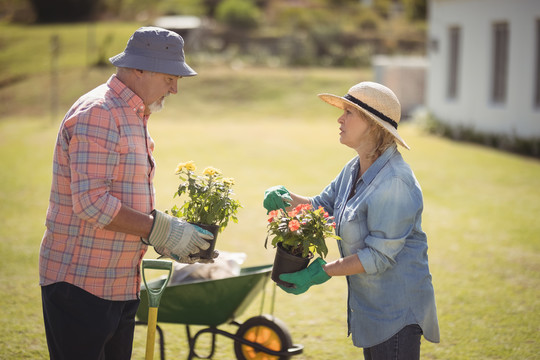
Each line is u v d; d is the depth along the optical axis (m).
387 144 3.45
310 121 26.66
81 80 32.94
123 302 3.41
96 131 3.10
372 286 3.39
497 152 18.19
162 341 4.79
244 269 5.11
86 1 53.47
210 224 3.60
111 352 3.55
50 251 3.29
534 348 5.25
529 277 7.29
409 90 26.98
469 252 8.39
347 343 5.41
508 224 9.94
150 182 3.44
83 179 3.05
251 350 4.68
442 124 22.20
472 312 6.14
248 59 39.25
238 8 46.09
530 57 18.27
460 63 21.61
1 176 14.09
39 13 53.66
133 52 3.27
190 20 44.91
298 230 3.36
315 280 3.35
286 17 48.56
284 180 13.77
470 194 12.33
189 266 4.85
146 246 3.51
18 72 35.16
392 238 3.28
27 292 6.68
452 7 21.88
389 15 53.56
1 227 9.71
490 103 20.22
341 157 17.03
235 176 14.20
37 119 27.34
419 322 3.40
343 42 43.75
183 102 29.52
